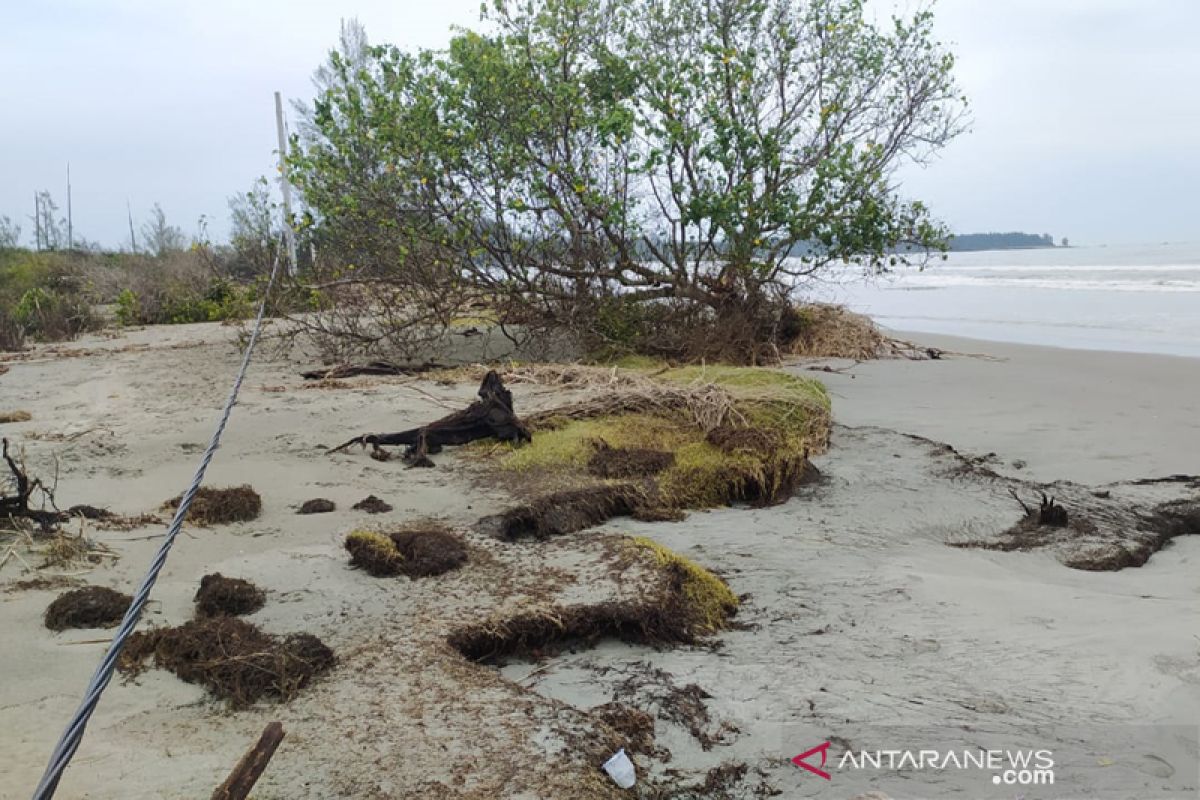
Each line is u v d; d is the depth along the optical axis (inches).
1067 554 218.7
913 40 518.9
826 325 560.7
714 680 154.1
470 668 150.9
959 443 327.6
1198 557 222.4
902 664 157.4
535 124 465.4
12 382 458.9
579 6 477.4
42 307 776.9
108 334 727.1
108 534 217.9
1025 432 342.3
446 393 387.2
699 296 519.2
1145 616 174.1
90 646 159.0
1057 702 142.8
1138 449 314.5
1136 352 568.4
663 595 175.3
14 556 199.2
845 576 199.3
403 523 228.5
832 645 165.8
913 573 200.4
